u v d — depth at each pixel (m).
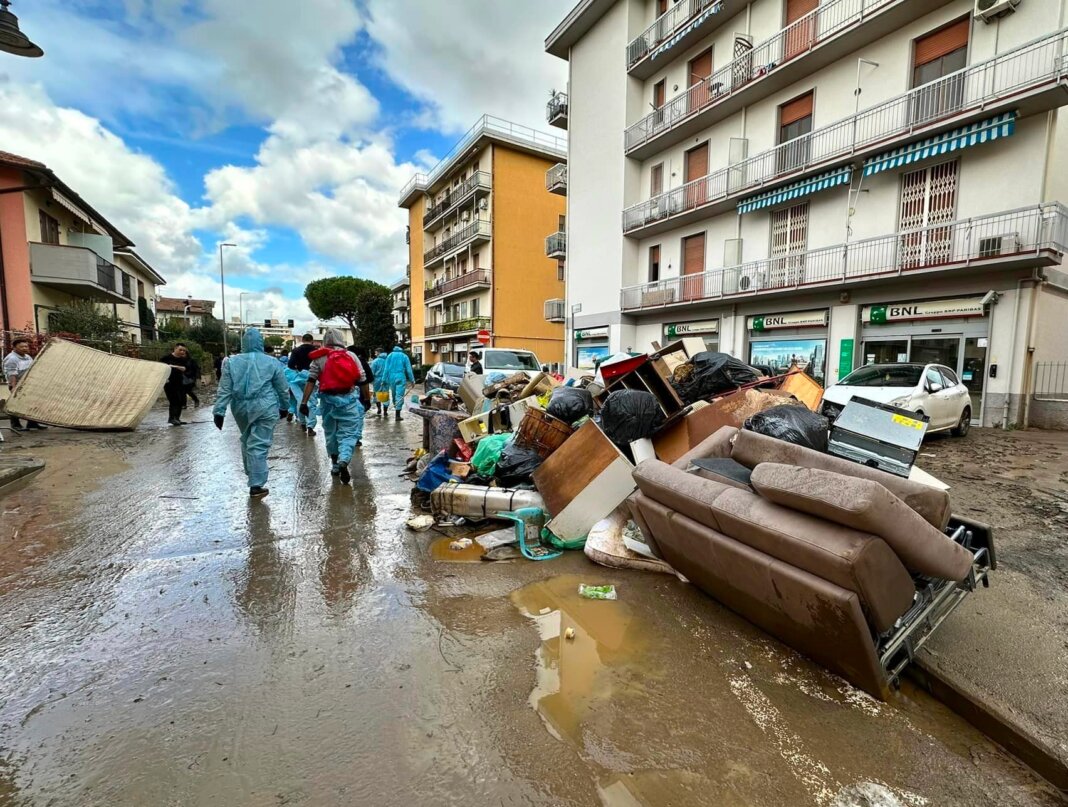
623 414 4.67
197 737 1.96
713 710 2.16
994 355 11.73
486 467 4.80
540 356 36.28
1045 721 1.99
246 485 5.85
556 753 1.90
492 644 2.64
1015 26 11.23
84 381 9.83
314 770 1.80
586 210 23.30
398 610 2.99
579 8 21.88
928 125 12.16
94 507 4.93
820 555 2.12
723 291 17.55
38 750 1.88
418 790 1.72
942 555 2.17
